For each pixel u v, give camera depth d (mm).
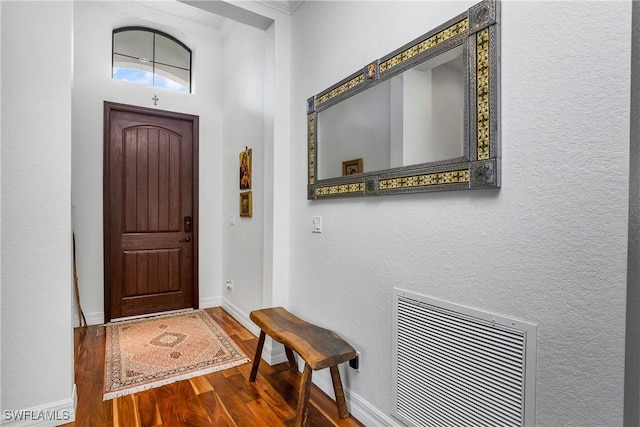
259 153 2875
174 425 1685
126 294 3326
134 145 3348
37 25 1644
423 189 1359
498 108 1109
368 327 1692
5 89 1575
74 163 3029
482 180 1138
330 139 1938
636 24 853
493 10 1114
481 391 1173
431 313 1356
